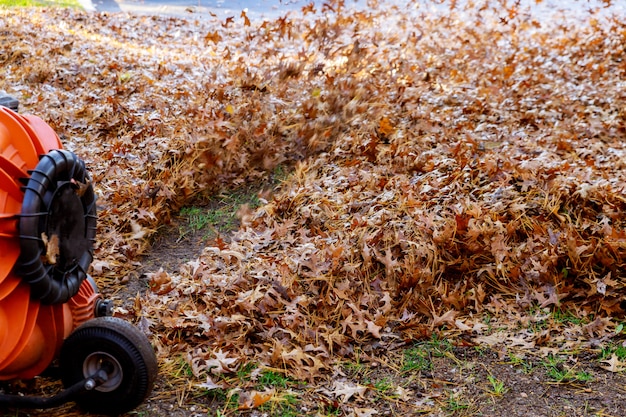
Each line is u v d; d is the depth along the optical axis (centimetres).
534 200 494
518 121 699
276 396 351
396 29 1180
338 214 520
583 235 459
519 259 448
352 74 784
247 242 504
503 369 371
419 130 660
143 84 830
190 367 371
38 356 322
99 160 629
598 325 397
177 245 539
